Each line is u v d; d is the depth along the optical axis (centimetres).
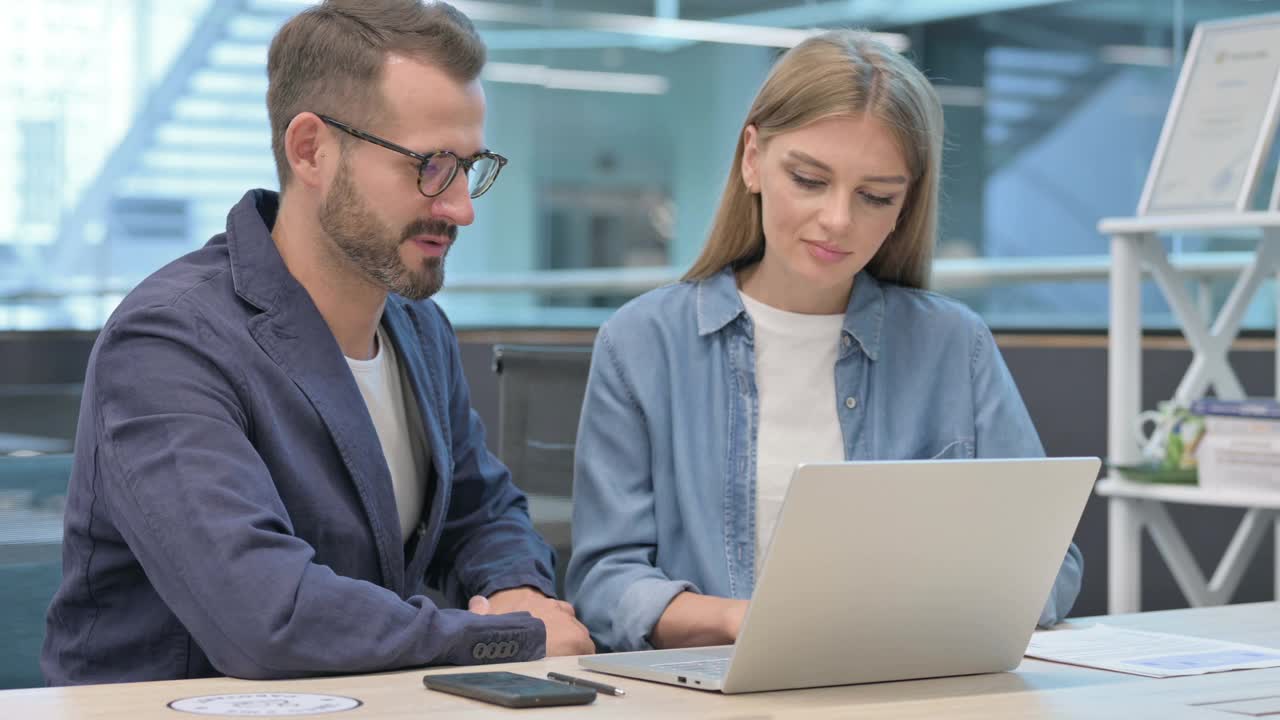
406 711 99
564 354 202
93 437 135
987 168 536
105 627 139
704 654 123
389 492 148
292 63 145
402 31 142
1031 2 520
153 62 614
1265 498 240
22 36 588
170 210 621
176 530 123
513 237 698
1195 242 374
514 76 696
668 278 659
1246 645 135
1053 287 487
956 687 114
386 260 143
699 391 173
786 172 161
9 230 585
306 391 142
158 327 135
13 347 367
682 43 679
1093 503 324
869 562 109
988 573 116
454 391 175
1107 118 499
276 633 116
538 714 99
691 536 167
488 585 164
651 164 691
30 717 96
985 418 174
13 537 151
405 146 140
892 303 178
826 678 113
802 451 171
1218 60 268
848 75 158
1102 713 103
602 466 170
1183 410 260
